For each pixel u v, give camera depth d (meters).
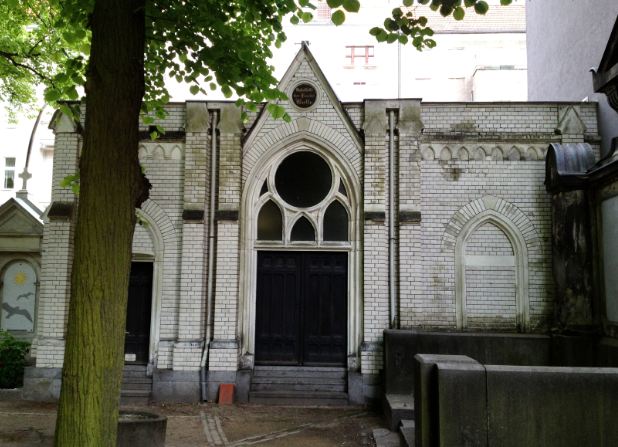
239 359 11.86
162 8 7.80
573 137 12.00
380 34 7.28
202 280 11.96
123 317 5.33
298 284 12.41
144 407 11.20
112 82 5.43
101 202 5.27
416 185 12.04
